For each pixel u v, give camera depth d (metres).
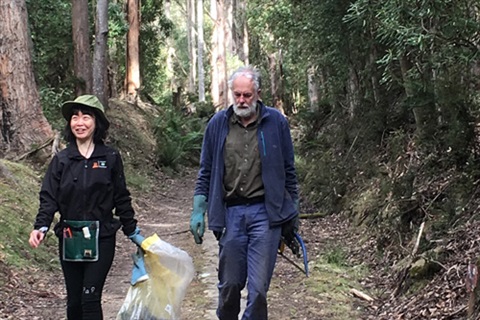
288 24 16.42
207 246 9.60
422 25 6.64
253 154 4.22
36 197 10.57
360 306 6.71
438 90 7.99
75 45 18.44
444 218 7.69
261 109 4.28
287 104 39.56
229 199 4.26
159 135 23.42
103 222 4.21
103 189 4.19
